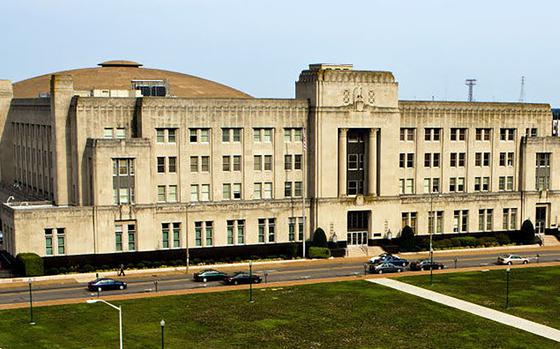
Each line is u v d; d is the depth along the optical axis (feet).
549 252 404.16
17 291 297.53
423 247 403.34
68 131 365.81
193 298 284.41
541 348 228.84
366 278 325.01
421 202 411.75
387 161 401.49
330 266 358.02
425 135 416.67
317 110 384.27
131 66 500.74
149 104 357.61
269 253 377.30
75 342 227.61
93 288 296.30
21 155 451.12
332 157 388.98
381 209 400.67
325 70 385.09
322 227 388.16
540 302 283.38
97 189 344.69
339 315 262.26
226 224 371.76
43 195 406.62
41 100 401.90
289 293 294.05
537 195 439.63
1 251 369.09
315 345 229.66
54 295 289.33
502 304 279.49
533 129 444.14
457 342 233.96
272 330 243.81
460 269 347.97
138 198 352.49
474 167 430.20
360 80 391.86
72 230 341.41
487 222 430.20
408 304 278.05
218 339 233.76
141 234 352.49
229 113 374.43
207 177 373.61
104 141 344.49
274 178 386.73
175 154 365.40
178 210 360.69
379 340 235.20
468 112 424.87
